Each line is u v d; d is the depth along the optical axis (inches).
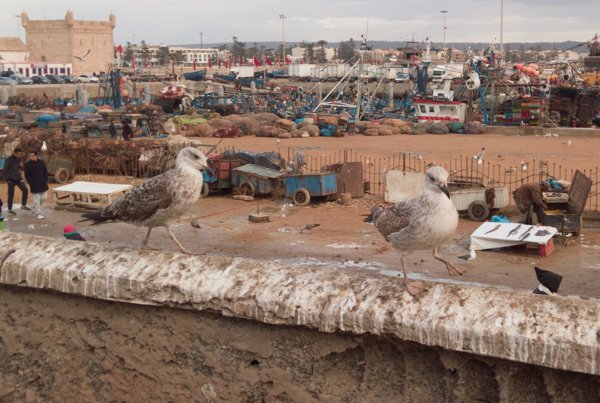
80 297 203.2
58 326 208.1
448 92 2281.0
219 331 185.8
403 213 197.0
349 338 170.7
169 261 196.7
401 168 1274.6
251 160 992.2
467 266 603.5
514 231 661.9
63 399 210.2
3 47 5639.8
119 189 823.1
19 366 215.0
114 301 197.0
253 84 3511.3
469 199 800.3
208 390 189.3
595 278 571.8
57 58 5836.6
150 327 194.4
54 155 1081.4
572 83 2657.5
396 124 2187.5
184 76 4505.4
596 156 1478.8
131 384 200.1
